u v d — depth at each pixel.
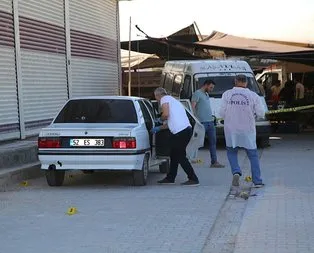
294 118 20.16
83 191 9.39
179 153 9.81
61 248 6.01
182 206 8.07
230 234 6.63
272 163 12.55
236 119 9.18
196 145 10.52
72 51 16.14
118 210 7.84
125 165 9.30
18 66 12.66
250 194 8.87
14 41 12.55
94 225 7.00
